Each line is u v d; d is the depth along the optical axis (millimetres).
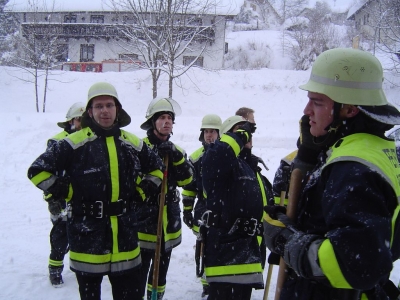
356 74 1657
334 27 43500
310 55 37656
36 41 23766
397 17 23047
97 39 36938
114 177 3156
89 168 3123
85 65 31531
